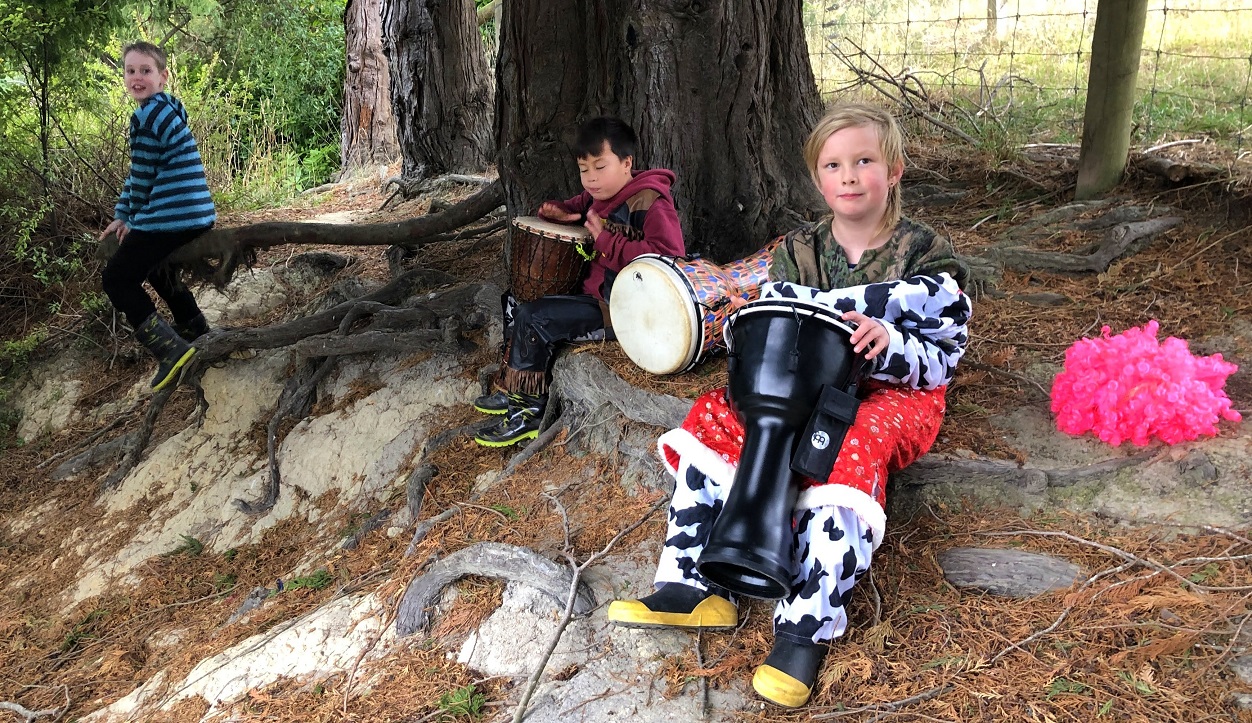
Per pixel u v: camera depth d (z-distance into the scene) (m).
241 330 5.46
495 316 4.94
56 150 7.40
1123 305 3.91
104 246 5.46
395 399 4.93
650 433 3.60
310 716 2.89
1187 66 7.02
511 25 4.70
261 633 3.59
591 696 2.58
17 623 4.64
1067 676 2.25
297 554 4.45
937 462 2.98
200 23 11.20
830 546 2.42
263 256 7.06
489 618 3.04
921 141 6.58
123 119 7.91
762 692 2.38
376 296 5.66
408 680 2.93
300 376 5.38
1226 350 3.45
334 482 4.79
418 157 8.30
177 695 3.31
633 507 3.41
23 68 7.04
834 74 8.75
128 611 4.46
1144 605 2.37
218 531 4.91
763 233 4.56
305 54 12.78
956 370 3.57
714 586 2.71
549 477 3.79
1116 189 4.98
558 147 4.77
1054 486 2.88
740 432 2.69
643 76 4.45
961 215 5.33
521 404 4.12
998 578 2.60
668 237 3.65
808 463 2.43
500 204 5.64
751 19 4.42
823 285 2.88
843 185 2.68
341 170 10.34
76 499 5.62
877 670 2.41
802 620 2.43
